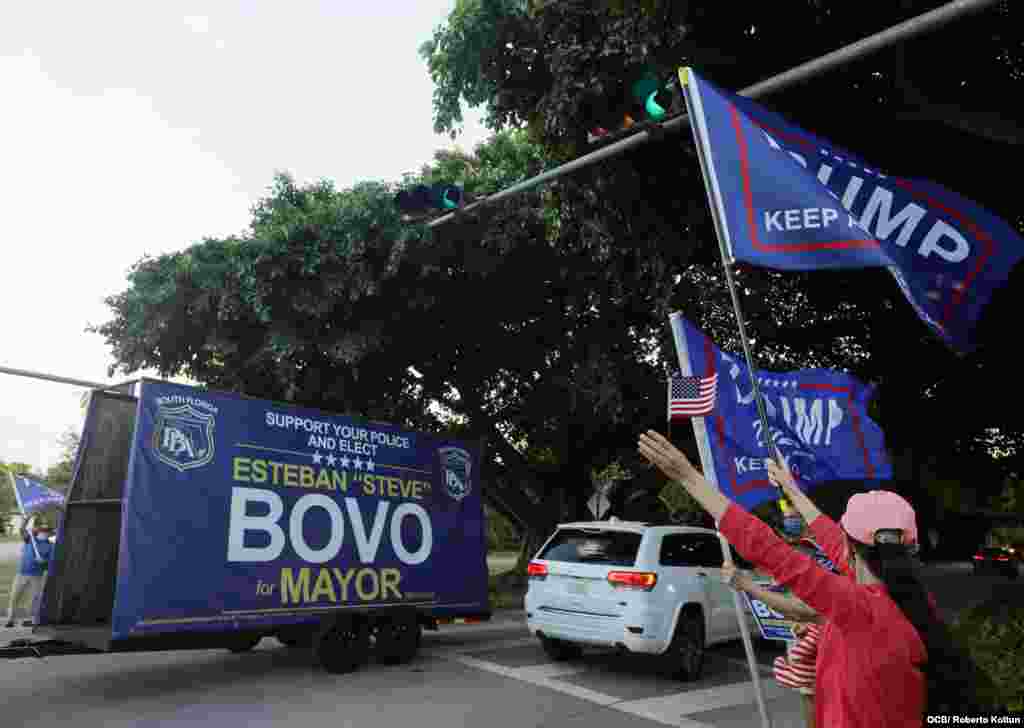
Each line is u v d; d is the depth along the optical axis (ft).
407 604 32.35
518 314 58.49
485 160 57.82
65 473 183.52
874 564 7.55
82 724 21.72
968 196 27.61
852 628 6.91
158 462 25.71
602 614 28.55
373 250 50.90
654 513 69.26
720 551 32.63
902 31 17.65
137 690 26.22
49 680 27.84
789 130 14.51
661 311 36.01
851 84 27.25
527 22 31.99
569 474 67.46
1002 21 23.27
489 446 65.92
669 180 32.48
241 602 26.91
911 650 6.78
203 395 27.43
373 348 52.24
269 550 28.12
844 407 17.98
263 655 33.42
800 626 15.53
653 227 33.58
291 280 50.57
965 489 42.86
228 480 27.48
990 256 13.51
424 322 57.06
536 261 53.42
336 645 29.50
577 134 31.24
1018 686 15.20
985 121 21.44
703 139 13.93
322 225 50.31
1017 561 83.61
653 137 23.94
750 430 16.78
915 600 7.12
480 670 30.37
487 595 36.17
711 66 27.50
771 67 27.76
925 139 26.86
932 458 38.40
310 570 29.25
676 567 29.58
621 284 38.60
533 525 67.51
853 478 17.51
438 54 34.32
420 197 30.40
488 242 51.44
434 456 35.40
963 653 7.08
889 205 14.11
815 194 12.93
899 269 12.56
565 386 56.03
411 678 28.71
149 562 24.82
